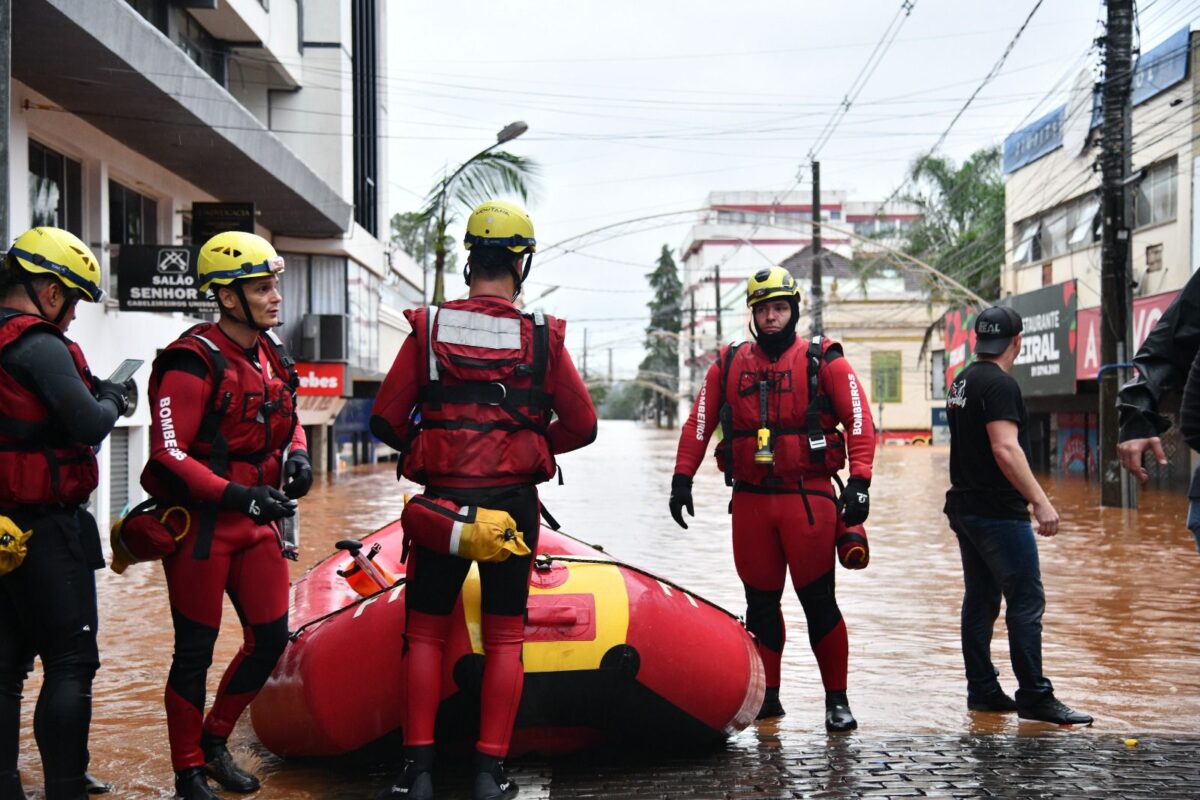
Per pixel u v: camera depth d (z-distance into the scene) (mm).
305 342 26375
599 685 4055
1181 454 21031
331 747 4176
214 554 3924
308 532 13664
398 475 4039
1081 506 17203
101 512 15070
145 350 16547
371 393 33281
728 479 5156
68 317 3914
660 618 4191
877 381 49188
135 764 4543
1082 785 4078
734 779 4203
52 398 3605
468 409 3777
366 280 30250
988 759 4438
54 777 3664
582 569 4309
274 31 24531
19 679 3791
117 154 16641
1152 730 4926
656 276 107750
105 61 12898
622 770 4340
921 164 44531
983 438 5078
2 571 3486
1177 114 20234
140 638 7332
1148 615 7852
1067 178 26016
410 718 3746
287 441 4176
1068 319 24297
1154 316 20359
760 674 4684
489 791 3689
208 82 15484
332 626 4246
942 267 40281
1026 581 5062
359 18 31609
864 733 4906
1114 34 17031
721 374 5188
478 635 3936
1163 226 20812
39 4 11133
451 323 3797
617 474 28266
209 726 4152
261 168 18547
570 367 3920
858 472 4801
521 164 20750
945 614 8055
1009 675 6105
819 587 4996
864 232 88438
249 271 3910
